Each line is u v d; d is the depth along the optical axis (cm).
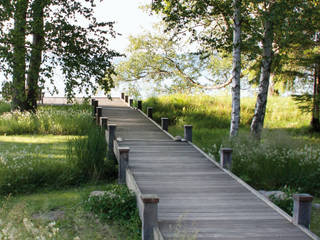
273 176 1060
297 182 1039
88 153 1082
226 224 601
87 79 1691
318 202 923
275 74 1773
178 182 846
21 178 945
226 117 2125
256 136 1298
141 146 1242
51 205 812
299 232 572
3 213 645
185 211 659
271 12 1262
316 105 1552
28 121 1762
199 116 2159
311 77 1856
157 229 554
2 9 1473
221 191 786
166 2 1416
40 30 1544
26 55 1517
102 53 1734
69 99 1673
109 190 847
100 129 1336
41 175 991
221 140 1399
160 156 1105
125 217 738
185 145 1280
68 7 1620
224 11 1399
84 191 943
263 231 573
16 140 1536
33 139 1573
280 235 559
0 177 912
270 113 2334
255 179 1065
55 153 1266
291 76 1789
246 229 580
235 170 1085
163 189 791
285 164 1095
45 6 1581
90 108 2170
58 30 1588
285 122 2181
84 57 1688
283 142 1193
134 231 661
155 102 2350
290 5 1276
